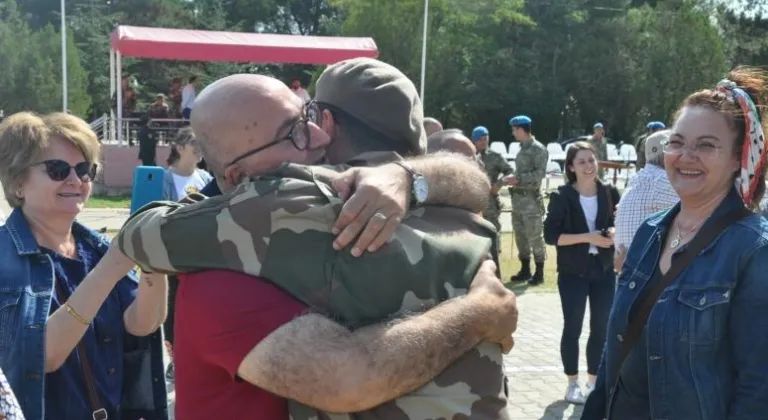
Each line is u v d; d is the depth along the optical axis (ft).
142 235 4.66
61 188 6.95
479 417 4.58
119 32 60.49
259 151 4.88
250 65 117.80
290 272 4.41
